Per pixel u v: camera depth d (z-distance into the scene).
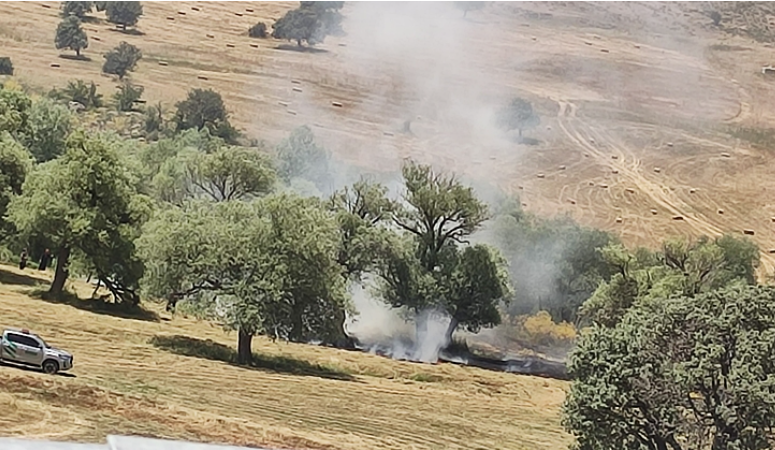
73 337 55.09
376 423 49.56
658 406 36.69
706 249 70.88
